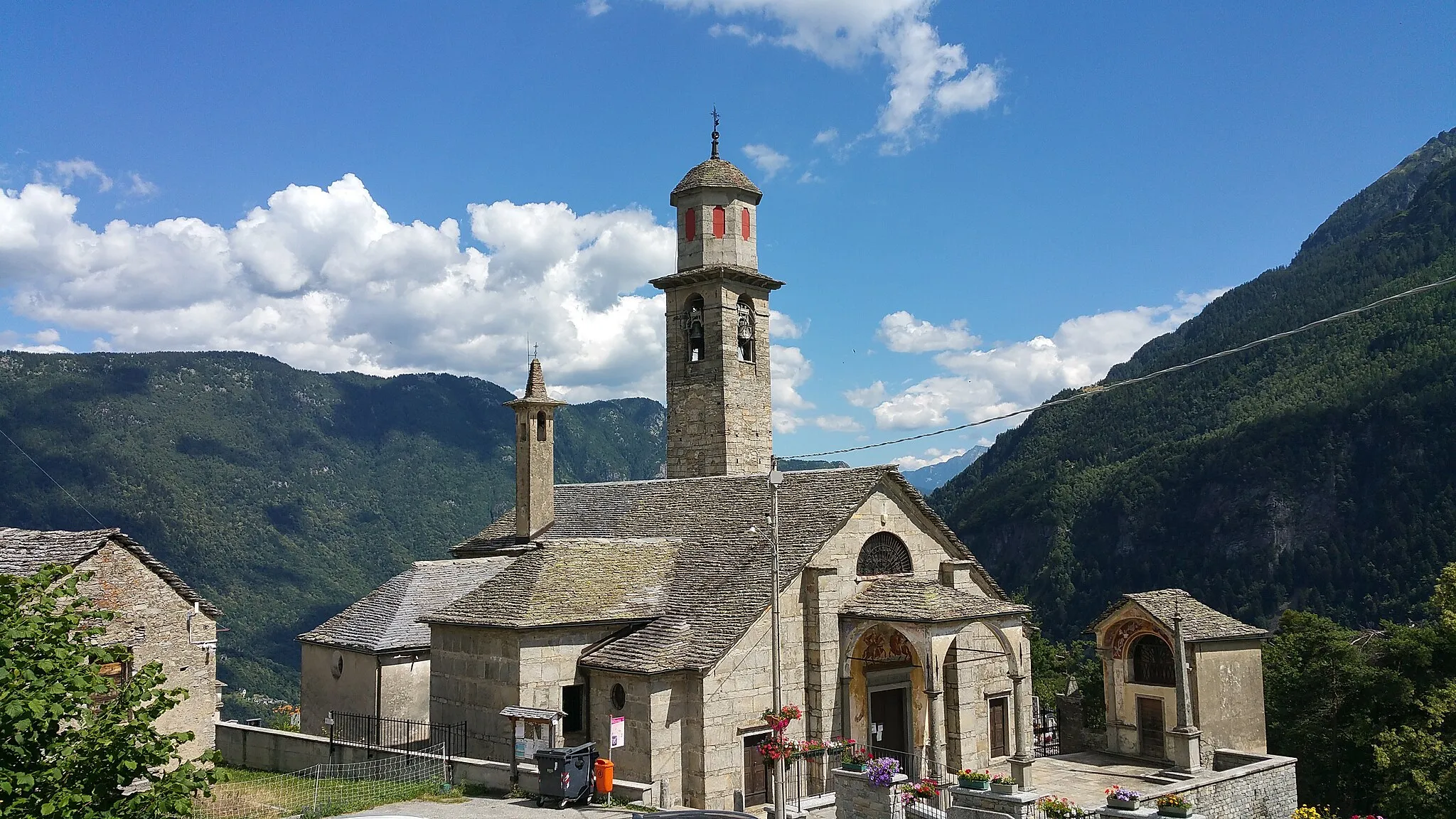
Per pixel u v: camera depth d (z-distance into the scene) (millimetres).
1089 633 43281
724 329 46000
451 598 39438
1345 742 43188
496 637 31344
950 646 33125
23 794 13117
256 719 40031
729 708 29953
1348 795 42781
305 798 27062
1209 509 129750
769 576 32219
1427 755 38594
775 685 28453
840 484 35562
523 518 41938
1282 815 35188
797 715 28406
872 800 26547
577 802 25859
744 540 35219
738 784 29922
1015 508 155750
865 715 33062
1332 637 45406
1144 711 41469
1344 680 44188
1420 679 44156
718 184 46750
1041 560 143125
